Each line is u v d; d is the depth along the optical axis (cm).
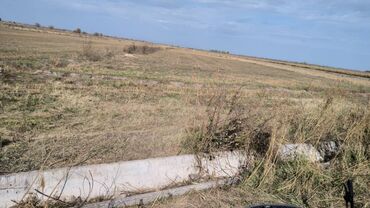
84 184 407
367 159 594
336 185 496
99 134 645
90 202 400
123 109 873
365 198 465
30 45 3122
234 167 528
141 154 551
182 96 1170
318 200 458
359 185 495
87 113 799
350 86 2828
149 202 413
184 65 3212
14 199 364
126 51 4119
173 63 3266
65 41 4903
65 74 1424
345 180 500
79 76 1423
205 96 743
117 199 403
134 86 1305
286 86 2217
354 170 532
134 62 2780
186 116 777
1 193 359
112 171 430
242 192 465
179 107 952
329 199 460
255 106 693
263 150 552
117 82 1355
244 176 500
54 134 616
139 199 409
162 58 3959
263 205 404
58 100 897
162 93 1212
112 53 3075
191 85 1527
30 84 1065
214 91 721
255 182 488
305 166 519
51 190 387
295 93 1825
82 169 411
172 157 488
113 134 654
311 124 658
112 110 850
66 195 393
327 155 609
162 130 695
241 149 549
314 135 629
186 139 563
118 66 2175
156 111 888
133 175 445
